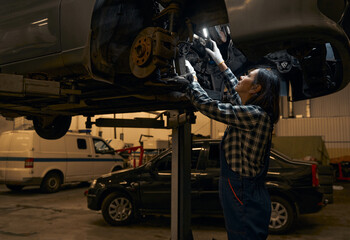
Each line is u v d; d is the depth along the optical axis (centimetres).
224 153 147
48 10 200
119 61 199
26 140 846
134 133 1767
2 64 219
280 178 443
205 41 222
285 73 297
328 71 210
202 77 289
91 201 502
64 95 203
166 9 186
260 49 155
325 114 1866
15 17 214
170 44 181
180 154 257
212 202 454
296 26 139
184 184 255
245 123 138
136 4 204
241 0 151
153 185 476
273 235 441
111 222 486
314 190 437
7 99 260
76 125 1553
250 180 138
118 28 197
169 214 472
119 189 497
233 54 292
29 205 674
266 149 142
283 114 1955
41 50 202
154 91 205
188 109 252
